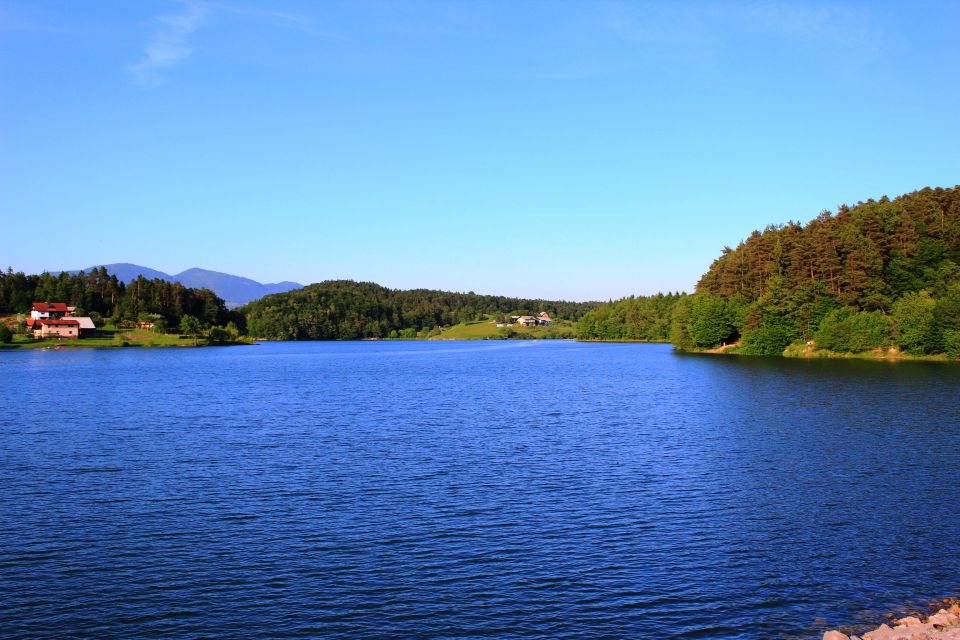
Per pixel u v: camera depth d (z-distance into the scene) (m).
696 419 60.66
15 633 20.84
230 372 128.00
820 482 37.75
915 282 135.25
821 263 141.25
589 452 46.34
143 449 48.00
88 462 43.59
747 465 41.97
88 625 21.38
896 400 70.00
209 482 38.28
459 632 20.91
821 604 22.67
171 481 38.53
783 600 22.97
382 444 49.69
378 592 23.62
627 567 25.75
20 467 42.16
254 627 21.25
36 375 118.38
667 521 31.12
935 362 116.19
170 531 29.88
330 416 64.88
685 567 25.73
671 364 133.75
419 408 70.94
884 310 135.88
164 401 78.25
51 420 62.69
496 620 21.62
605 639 20.50
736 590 23.73
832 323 131.25
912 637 19.27
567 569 25.55
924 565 25.80
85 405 74.25
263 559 26.59
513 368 136.88
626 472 40.44
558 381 103.12
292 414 66.38
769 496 35.09
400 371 131.38
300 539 28.81
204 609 22.42
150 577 24.91
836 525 30.45
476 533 29.52
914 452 45.09
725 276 169.25
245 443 50.22
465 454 45.84
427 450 47.28
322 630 21.06
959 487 36.44
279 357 192.00
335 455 45.62
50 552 27.39
